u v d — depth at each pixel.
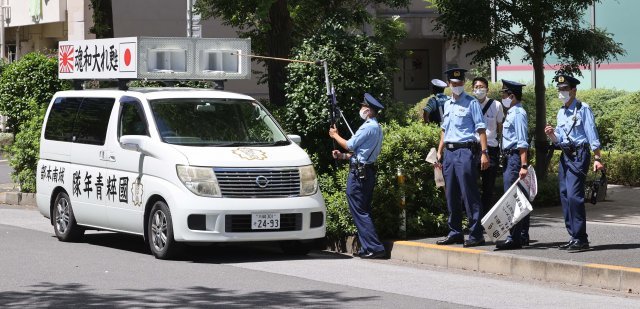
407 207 32.81
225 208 29.19
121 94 33.12
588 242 28.39
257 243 34.34
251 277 26.73
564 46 40.62
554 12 40.00
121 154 31.98
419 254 30.00
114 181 32.22
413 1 81.19
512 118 28.84
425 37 81.69
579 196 28.02
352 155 30.94
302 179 30.47
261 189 29.75
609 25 55.56
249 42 34.81
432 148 31.22
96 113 33.91
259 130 32.09
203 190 29.28
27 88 53.91
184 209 29.17
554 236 31.47
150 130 31.08
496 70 59.28
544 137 41.59
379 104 30.62
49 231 37.53
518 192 28.41
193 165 29.52
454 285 25.83
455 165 29.62
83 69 35.97
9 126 55.31
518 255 27.56
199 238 29.14
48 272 27.20
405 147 32.69
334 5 48.38
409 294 24.31
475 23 40.03
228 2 44.56
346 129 35.78
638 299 23.83
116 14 74.38
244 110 32.50
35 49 92.88
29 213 43.94
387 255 31.02
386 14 79.38
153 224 30.38
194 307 22.27
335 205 32.16
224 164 29.62
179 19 76.12
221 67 34.50
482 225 28.45
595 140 27.78
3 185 56.31
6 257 30.03
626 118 50.28
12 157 49.53
